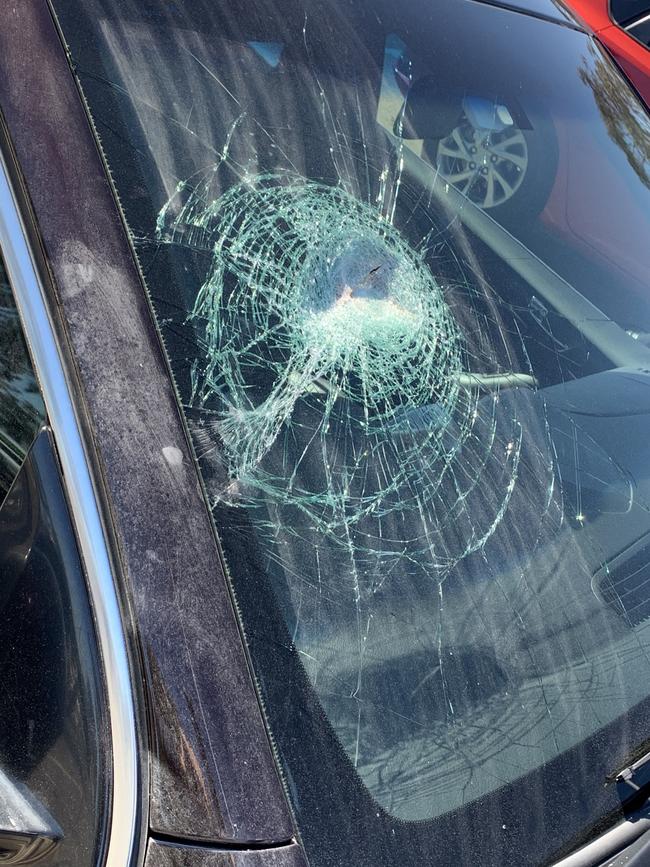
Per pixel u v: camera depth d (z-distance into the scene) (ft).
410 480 4.90
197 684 4.01
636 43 14.19
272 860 3.89
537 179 6.41
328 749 4.21
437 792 4.37
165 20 5.48
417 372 5.17
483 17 7.11
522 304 5.74
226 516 4.39
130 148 4.94
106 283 4.54
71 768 4.02
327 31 6.12
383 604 4.59
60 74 4.97
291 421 4.73
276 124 5.49
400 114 6.08
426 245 5.61
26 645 4.24
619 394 5.72
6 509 4.43
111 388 4.35
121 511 4.17
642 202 6.89
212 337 4.69
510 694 4.71
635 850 4.56
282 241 5.12
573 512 5.26
